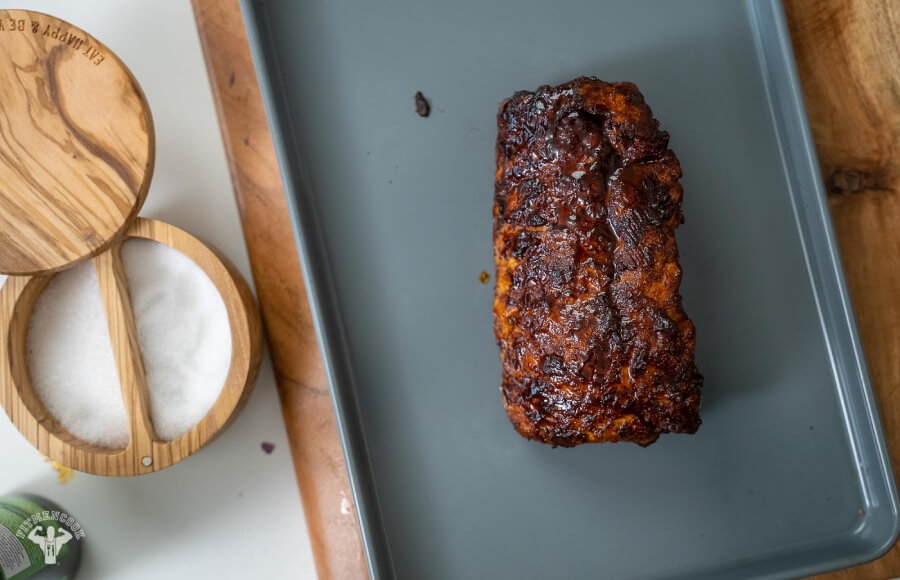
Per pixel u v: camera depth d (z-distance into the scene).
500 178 0.57
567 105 0.53
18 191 0.58
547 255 0.53
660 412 0.53
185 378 0.61
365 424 0.60
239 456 0.63
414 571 0.59
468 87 0.61
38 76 0.57
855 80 0.62
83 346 0.62
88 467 0.58
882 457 0.58
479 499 0.60
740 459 0.60
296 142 0.60
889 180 0.61
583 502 0.60
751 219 0.61
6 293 0.58
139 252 0.61
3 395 0.58
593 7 0.61
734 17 0.61
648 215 0.53
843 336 0.59
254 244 0.62
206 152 0.63
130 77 0.58
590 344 0.52
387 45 0.61
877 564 0.60
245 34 0.62
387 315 0.60
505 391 0.57
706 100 0.61
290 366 0.62
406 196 0.61
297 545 0.63
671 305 0.53
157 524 0.63
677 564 0.59
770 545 0.60
